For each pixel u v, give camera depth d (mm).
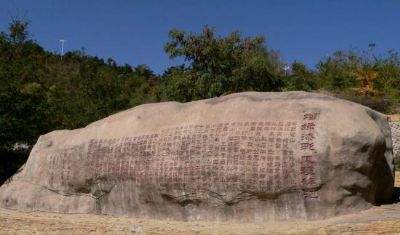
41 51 45000
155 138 8477
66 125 18422
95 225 8164
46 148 10383
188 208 7988
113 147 8992
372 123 7352
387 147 7945
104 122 9719
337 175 6988
